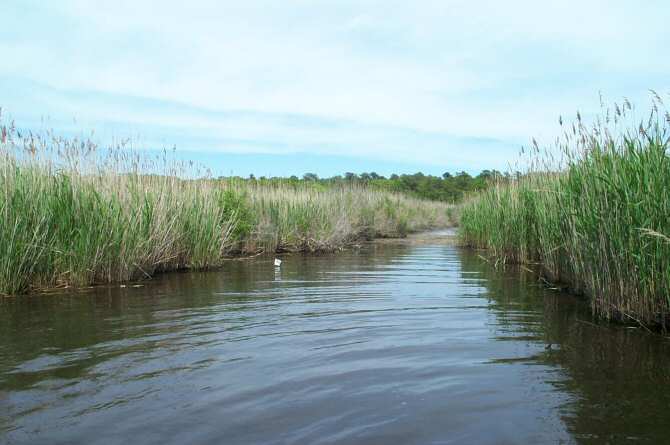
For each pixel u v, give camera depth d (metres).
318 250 13.46
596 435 2.74
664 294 4.80
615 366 3.84
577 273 6.47
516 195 10.60
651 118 4.99
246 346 4.33
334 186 19.58
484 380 3.53
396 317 5.41
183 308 5.86
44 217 6.98
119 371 3.70
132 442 2.65
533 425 2.84
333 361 3.93
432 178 41.41
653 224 4.78
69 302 6.20
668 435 2.74
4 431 2.77
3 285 6.59
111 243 7.66
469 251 13.50
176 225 9.28
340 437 2.69
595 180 5.62
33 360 3.95
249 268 9.76
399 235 20.02
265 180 15.88
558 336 4.67
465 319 5.34
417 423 2.86
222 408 3.05
